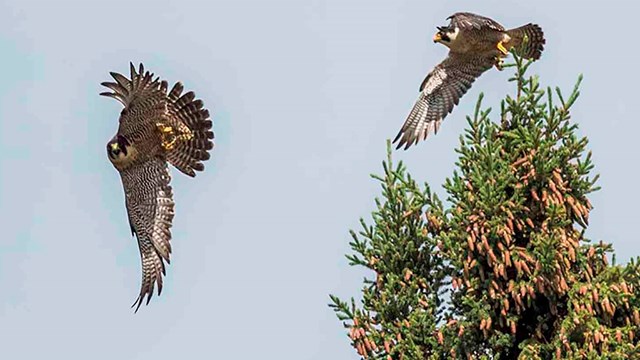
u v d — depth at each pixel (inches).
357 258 582.9
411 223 578.2
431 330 545.6
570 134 545.6
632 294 524.1
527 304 531.5
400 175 584.1
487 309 523.5
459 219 535.2
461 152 555.5
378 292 573.0
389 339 543.5
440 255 562.6
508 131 553.0
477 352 548.7
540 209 537.6
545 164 531.5
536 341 529.3
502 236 521.0
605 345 509.7
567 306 529.3
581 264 531.2
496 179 528.4
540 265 515.8
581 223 546.3
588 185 544.7
